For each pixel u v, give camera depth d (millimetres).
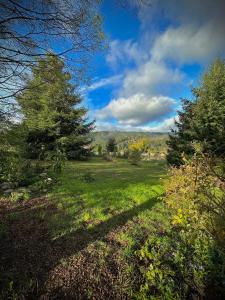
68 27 4410
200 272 3727
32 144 17891
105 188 8852
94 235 5199
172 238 4902
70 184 9344
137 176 12594
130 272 3961
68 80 5113
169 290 3447
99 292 3582
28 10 4105
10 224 5500
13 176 8852
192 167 5637
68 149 22328
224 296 3463
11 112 5734
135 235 5148
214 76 15625
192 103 16719
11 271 3846
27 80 5043
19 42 4461
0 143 6508
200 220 4824
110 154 34469
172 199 6484
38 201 7180
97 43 4723
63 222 5695
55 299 3408
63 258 4301
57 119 21031
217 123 14609
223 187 4102
